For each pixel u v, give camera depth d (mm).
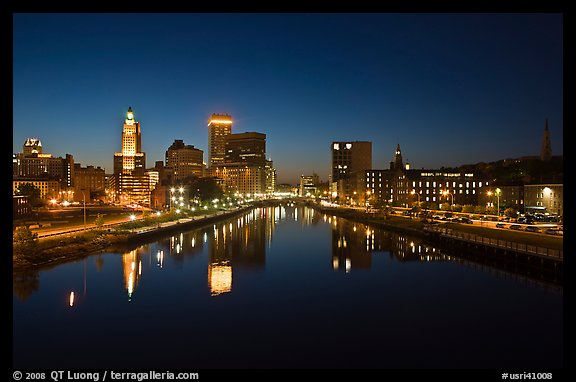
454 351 38156
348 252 94375
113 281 64938
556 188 141250
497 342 40094
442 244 98375
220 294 57594
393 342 40312
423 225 119562
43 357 37062
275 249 100000
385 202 199875
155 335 42188
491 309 50125
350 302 53656
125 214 188375
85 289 59969
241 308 51188
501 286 61062
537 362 35719
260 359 36594
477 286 61281
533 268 66875
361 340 40875
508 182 177875
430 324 45219
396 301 53812
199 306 52000
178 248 101250
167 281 65188
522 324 44875
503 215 141375
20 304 52594
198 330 43656
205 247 103312
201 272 72188
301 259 85500
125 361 36219
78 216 172000
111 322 46094
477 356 37094
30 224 127562
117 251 95375
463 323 45438
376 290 59531
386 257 87438
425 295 56531
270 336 41875
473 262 81188
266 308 51125
